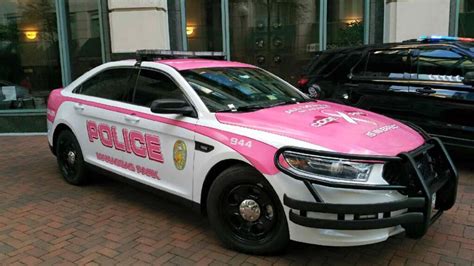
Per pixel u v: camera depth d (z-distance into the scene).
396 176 3.44
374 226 3.27
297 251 3.91
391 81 6.63
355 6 9.81
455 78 6.06
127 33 9.33
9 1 9.52
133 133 4.68
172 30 9.81
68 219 4.73
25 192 5.61
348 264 3.71
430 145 3.88
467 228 4.38
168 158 4.32
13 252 3.99
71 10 9.55
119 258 3.86
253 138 3.68
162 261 3.80
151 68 4.79
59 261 3.82
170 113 4.13
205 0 9.95
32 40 9.59
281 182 3.44
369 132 3.77
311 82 7.64
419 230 3.43
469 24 9.31
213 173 3.99
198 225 4.54
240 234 3.88
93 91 5.43
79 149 5.54
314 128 3.71
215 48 10.13
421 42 6.59
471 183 5.74
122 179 4.94
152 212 4.90
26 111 9.46
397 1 9.20
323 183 3.28
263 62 10.26
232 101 4.32
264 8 10.11
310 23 10.01
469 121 5.91
